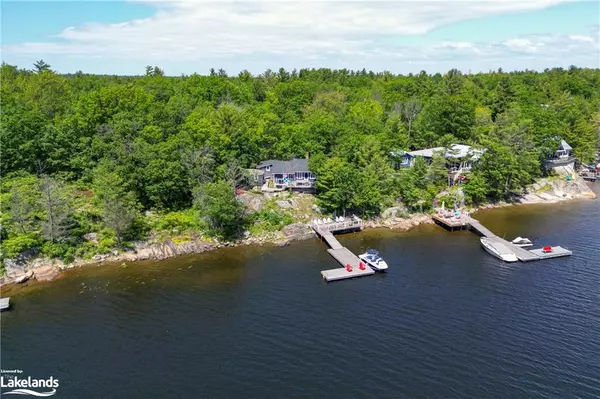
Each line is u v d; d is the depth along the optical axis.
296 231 88.94
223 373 46.62
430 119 134.75
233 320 56.97
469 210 106.31
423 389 44.09
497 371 46.72
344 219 94.56
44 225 73.38
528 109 136.88
